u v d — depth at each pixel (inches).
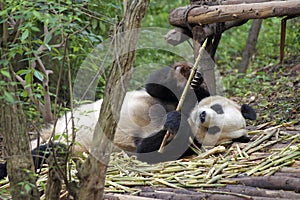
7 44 228.8
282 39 393.7
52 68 450.6
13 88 223.5
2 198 242.7
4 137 226.7
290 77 519.8
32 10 226.5
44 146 298.5
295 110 384.2
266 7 340.2
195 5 378.0
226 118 325.7
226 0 390.0
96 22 411.8
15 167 225.9
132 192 273.0
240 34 757.3
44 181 279.3
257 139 327.6
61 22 234.1
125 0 221.6
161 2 717.3
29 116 360.5
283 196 248.5
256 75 584.4
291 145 310.3
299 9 329.4
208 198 255.9
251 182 265.6
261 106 422.0
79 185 227.9
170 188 273.4
